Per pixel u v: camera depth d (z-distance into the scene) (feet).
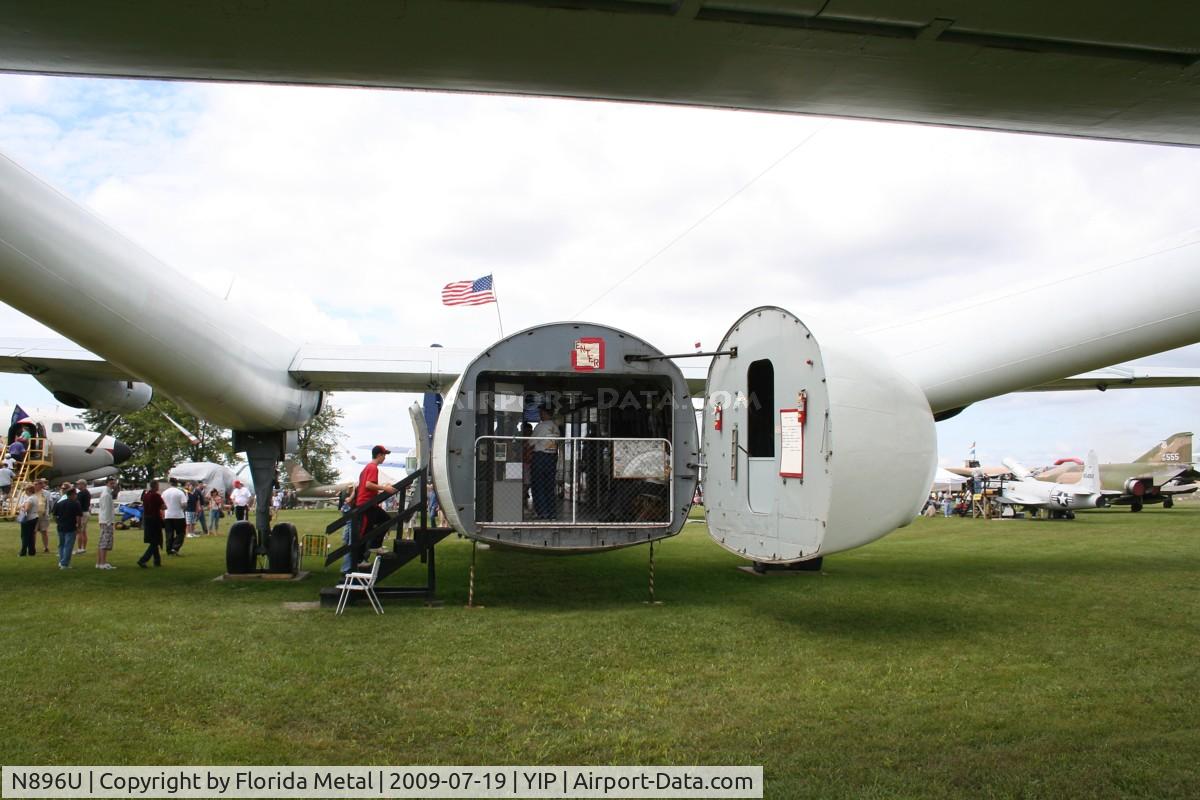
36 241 27.71
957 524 81.15
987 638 24.04
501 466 31.32
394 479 109.19
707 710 17.02
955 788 12.82
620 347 29.84
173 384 33.78
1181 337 30.83
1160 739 15.10
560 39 11.19
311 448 214.48
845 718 16.48
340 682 18.99
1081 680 19.39
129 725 15.84
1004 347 33.14
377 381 48.67
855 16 10.62
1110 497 112.47
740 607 29.48
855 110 13.96
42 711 16.65
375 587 31.94
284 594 33.14
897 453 23.98
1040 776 13.29
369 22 10.62
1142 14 10.52
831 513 22.89
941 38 11.20
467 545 56.65
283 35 10.89
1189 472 123.95
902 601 30.66
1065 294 32.42
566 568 42.14
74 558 50.62
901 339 35.60
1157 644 23.21
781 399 25.82
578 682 19.17
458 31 10.82
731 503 28.48
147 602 30.91
